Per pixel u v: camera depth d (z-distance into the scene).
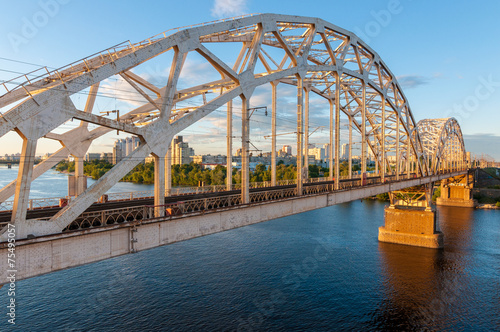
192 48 18.83
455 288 36.22
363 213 76.12
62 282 34.44
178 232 18.19
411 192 61.66
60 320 27.05
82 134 24.45
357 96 54.19
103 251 14.92
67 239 13.68
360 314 30.28
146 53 16.64
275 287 34.44
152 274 36.97
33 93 14.96
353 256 45.50
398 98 53.59
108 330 25.78
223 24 20.84
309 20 29.19
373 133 66.62
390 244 51.69
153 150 17.30
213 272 37.88
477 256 46.84
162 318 27.75
